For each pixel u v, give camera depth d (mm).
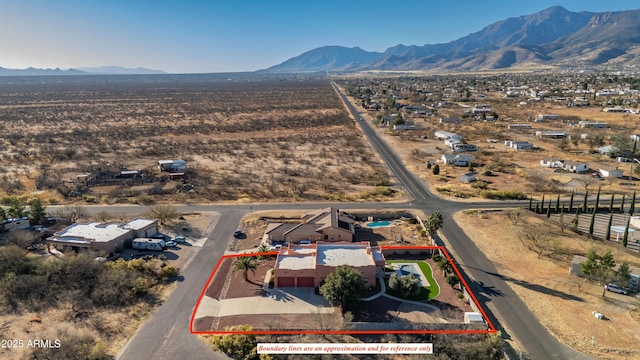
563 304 53125
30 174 115688
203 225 80375
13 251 59281
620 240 72312
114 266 60188
